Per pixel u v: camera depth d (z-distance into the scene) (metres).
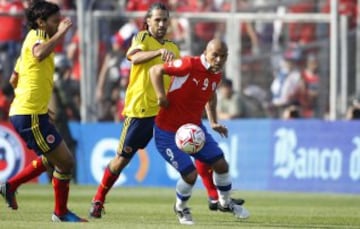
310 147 58.38
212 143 33.81
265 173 59.09
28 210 40.00
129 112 35.94
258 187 59.19
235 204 35.69
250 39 65.62
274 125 59.03
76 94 63.22
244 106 63.94
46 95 32.53
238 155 59.56
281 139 58.91
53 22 32.12
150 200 49.47
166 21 35.72
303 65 66.00
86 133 61.25
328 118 64.69
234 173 59.69
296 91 65.81
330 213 41.69
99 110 63.12
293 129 58.75
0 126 60.56
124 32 63.22
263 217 38.56
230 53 63.44
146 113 35.84
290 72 65.81
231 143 59.69
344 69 61.19
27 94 32.28
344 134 57.75
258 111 64.69
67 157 32.84
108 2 64.88
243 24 65.56
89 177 61.25
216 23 64.44
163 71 32.47
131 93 35.94
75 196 51.50
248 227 30.89
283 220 37.12
